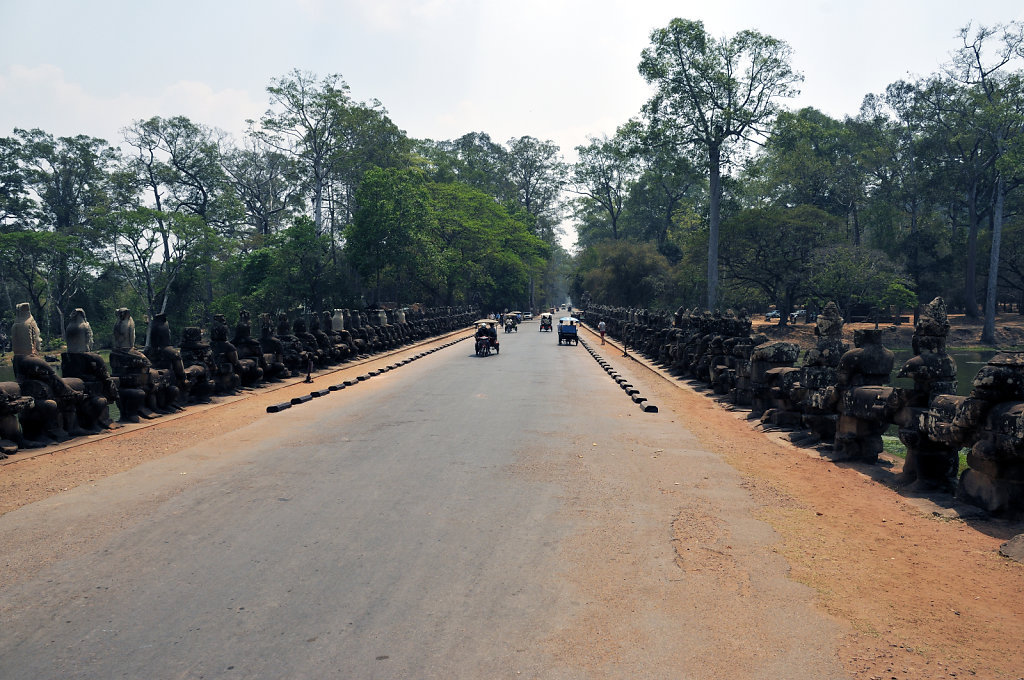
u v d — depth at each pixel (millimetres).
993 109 44531
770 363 11703
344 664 3479
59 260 48062
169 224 48844
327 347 22078
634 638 3754
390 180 47719
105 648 3678
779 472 7840
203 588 4488
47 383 9688
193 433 10547
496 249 63656
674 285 61781
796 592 4367
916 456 7004
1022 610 4086
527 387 16766
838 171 59031
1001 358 5816
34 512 6273
